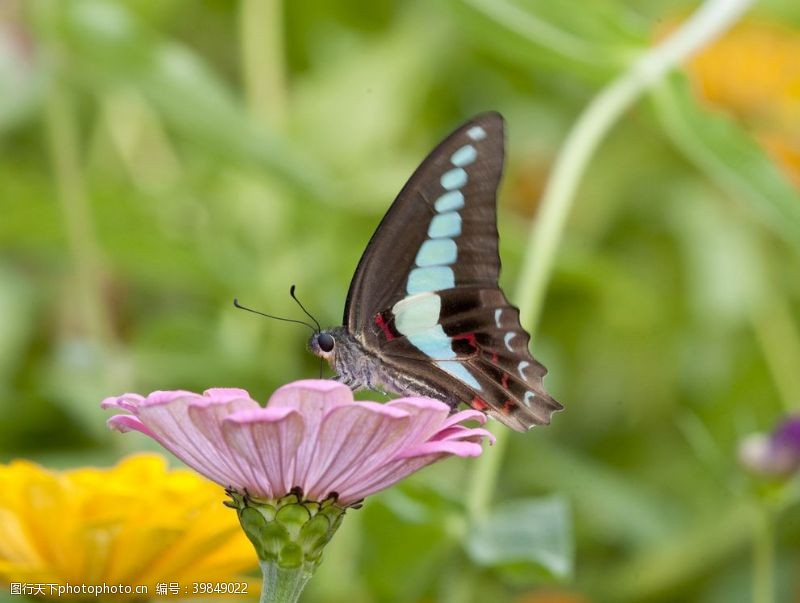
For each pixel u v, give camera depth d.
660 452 0.78
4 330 0.76
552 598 0.72
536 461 0.74
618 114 0.69
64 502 0.57
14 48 0.72
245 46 0.77
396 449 0.55
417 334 0.62
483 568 0.66
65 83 0.73
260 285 0.75
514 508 0.64
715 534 0.72
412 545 0.65
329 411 0.55
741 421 0.75
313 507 0.56
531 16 0.69
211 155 0.72
